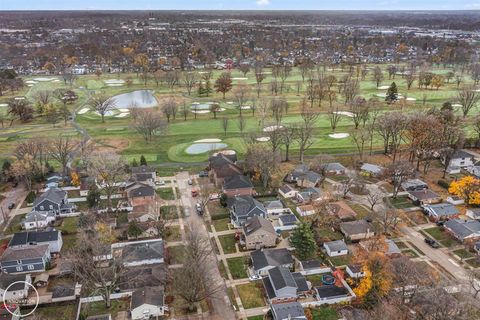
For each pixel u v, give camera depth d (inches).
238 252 2706.7
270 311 2176.4
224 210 3248.0
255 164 3710.6
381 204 3299.7
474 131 5004.9
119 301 2257.6
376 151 4495.6
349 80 7672.2
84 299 2241.6
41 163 3838.6
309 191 3403.1
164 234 2881.4
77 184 3671.3
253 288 2367.1
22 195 3518.7
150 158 4360.2
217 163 3831.2
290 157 4325.8
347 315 2076.8
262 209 3048.7
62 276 2453.2
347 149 4566.9
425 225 3019.2
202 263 2447.1
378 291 2155.5
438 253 2679.6
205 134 5142.7
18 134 5162.4
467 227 2829.7
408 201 3378.4
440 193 3506.4
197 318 2142.0
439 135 3870.6
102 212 3169.3
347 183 3553.2
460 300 2064.5
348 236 2817.4
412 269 2240.4
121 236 2842.0
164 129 5157.5
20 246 2613.2
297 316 2064.5
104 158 3646.7
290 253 2642.7
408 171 3481.8
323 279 2421.3
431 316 1923.0
